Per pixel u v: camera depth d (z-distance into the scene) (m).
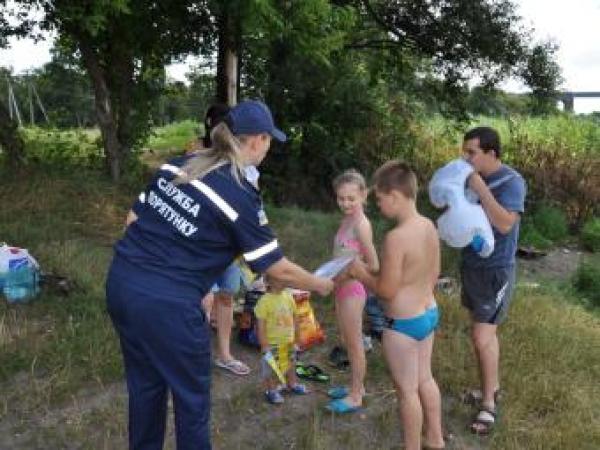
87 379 4.78
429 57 15.17
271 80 13.86
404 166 3.68
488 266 4.27
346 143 15.01
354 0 14.04
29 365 4.87
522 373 5.18
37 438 4.11
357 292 4.44
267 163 14.26
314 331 5.52
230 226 3.03
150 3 10.04
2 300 5.86
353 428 4.43
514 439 4.35
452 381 4.99
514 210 4.17
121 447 4.07
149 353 3.07
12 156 9.84
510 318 6.28
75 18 8.64
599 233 11.87
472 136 4.22
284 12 9.92
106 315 5.70
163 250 3.05
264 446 4.18
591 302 8.48
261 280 5.52
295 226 9.49
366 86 15.16
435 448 4.07
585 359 5.72
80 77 12.08
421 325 3.76
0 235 7.49
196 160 3.11
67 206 8.88
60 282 6.18
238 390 4.81
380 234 9.62
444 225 4.13
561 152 14.28
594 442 4.42
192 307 3.05
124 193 9.82
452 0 14.05
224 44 11.66
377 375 5.13
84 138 11.62
